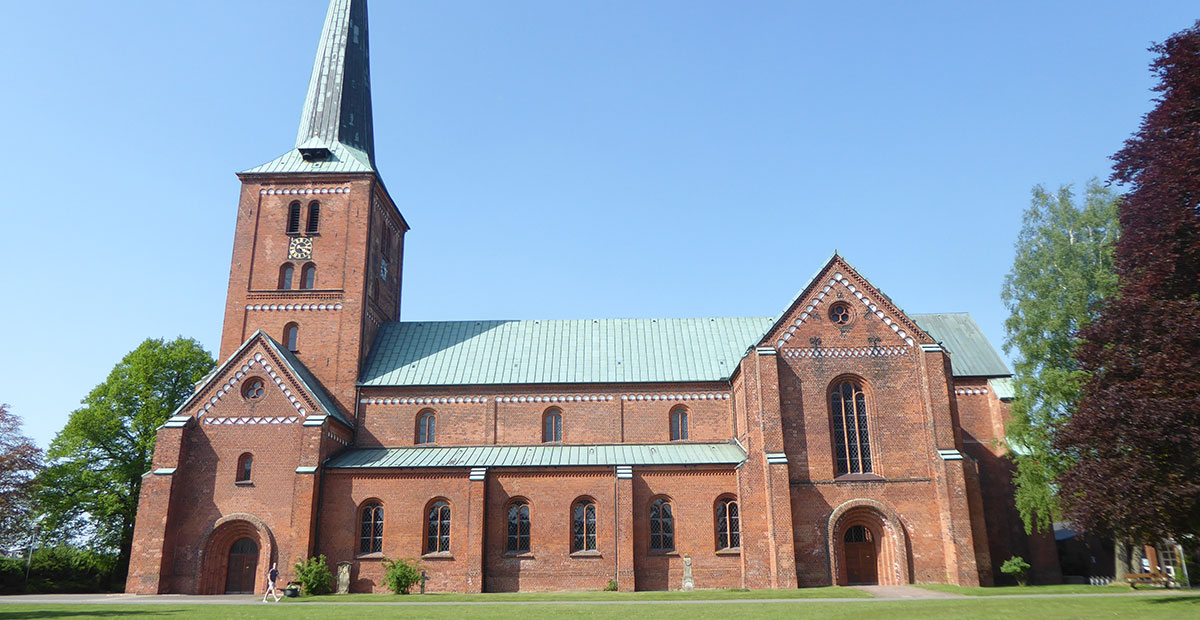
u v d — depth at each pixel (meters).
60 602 43.59
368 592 49.28
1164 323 31.56
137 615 34.62
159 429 50.50
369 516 50.84
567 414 56.88
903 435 48.66
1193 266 32.62
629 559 48.41
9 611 37.31
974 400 57.34
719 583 48.94
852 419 49.50
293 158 62.62
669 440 56.47
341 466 50.94
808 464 48.09
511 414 56.81
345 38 66.62
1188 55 34.72
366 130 66.19
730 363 58.97
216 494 49.97
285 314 58.25
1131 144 37.25
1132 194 36.72
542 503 50.62
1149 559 54.22
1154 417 30.52
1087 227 54.62
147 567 47.62
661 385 57.31
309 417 51.06
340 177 60.56
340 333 57.78
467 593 48.22
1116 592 42.03
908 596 40.47
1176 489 30.34
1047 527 52.44
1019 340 53.97
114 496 64.25
